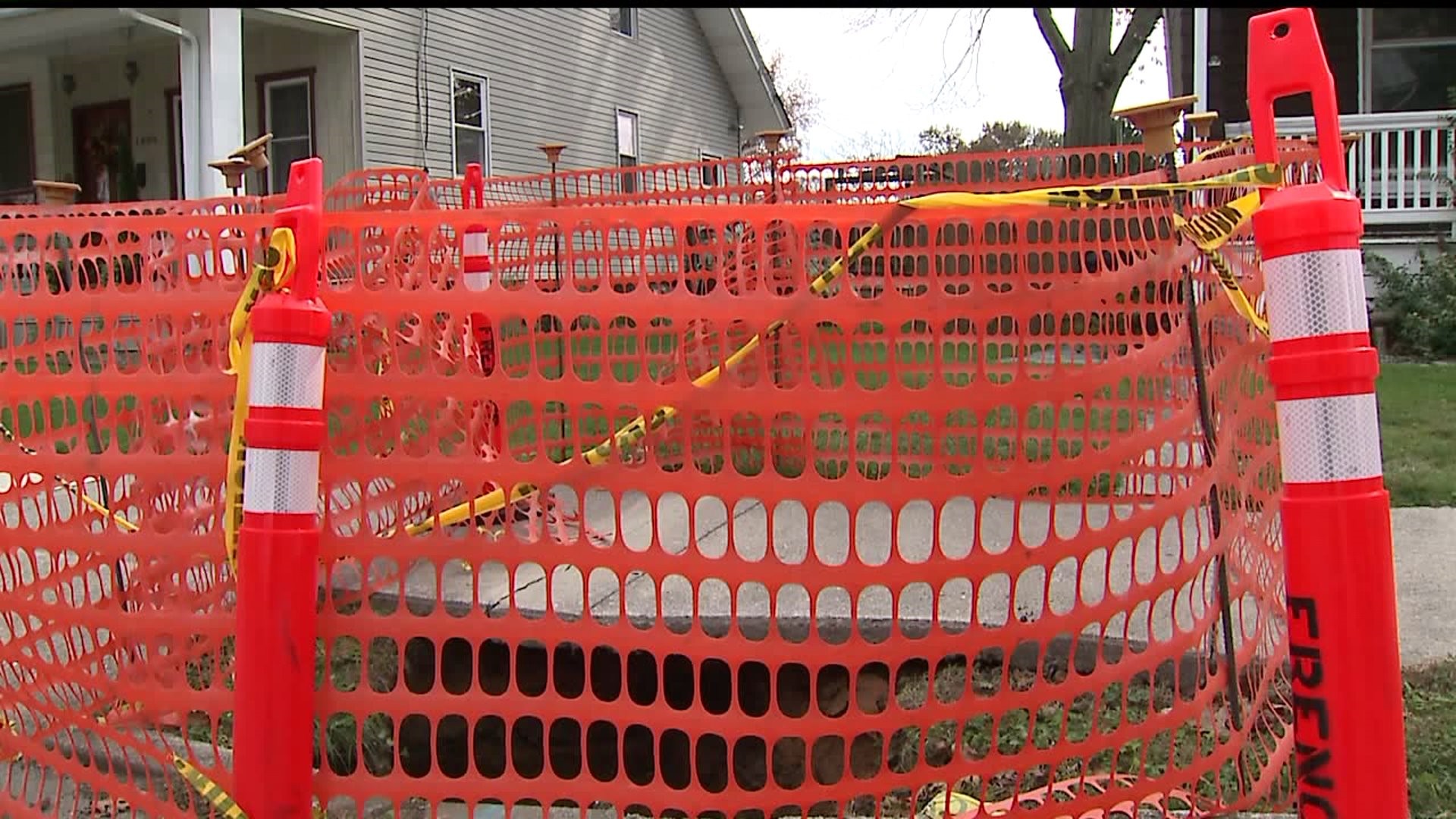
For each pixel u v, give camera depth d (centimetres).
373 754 354
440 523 281
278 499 203
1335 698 170
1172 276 227
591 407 272
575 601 375
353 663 380
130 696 238
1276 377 175
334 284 281
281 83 1430
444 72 1555
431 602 363
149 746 244
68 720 258
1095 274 254
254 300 208
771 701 212
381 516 318
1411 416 739
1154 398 295
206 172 1081
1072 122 1698
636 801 215
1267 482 289
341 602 300
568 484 214
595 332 379
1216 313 259
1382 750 170
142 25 1118
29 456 240
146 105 1415
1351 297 170
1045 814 222
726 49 2391
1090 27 1677
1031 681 326
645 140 2123
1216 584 254
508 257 452
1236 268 276
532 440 388
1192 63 1352
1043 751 219
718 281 204
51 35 1159
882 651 210
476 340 371
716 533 468
